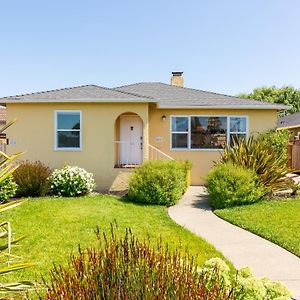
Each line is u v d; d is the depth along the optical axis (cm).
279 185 1070
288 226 742
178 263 252
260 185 1030
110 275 228
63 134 1311
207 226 775
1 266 352
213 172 1038
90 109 1306
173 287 223
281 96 4344
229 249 607
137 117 1488
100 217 792
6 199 995
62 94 1338
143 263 239
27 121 1312
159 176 1041
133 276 227
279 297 273
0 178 273
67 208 893
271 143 1306
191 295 221
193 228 755
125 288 219
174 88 1795
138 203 1037
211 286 249
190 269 255
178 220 835
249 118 1456
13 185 1001
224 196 984
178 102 1469
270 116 1453
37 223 734
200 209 981
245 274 327
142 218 811
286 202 1000
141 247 266
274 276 484
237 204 998
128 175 1298
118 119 1495
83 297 216
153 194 1032
